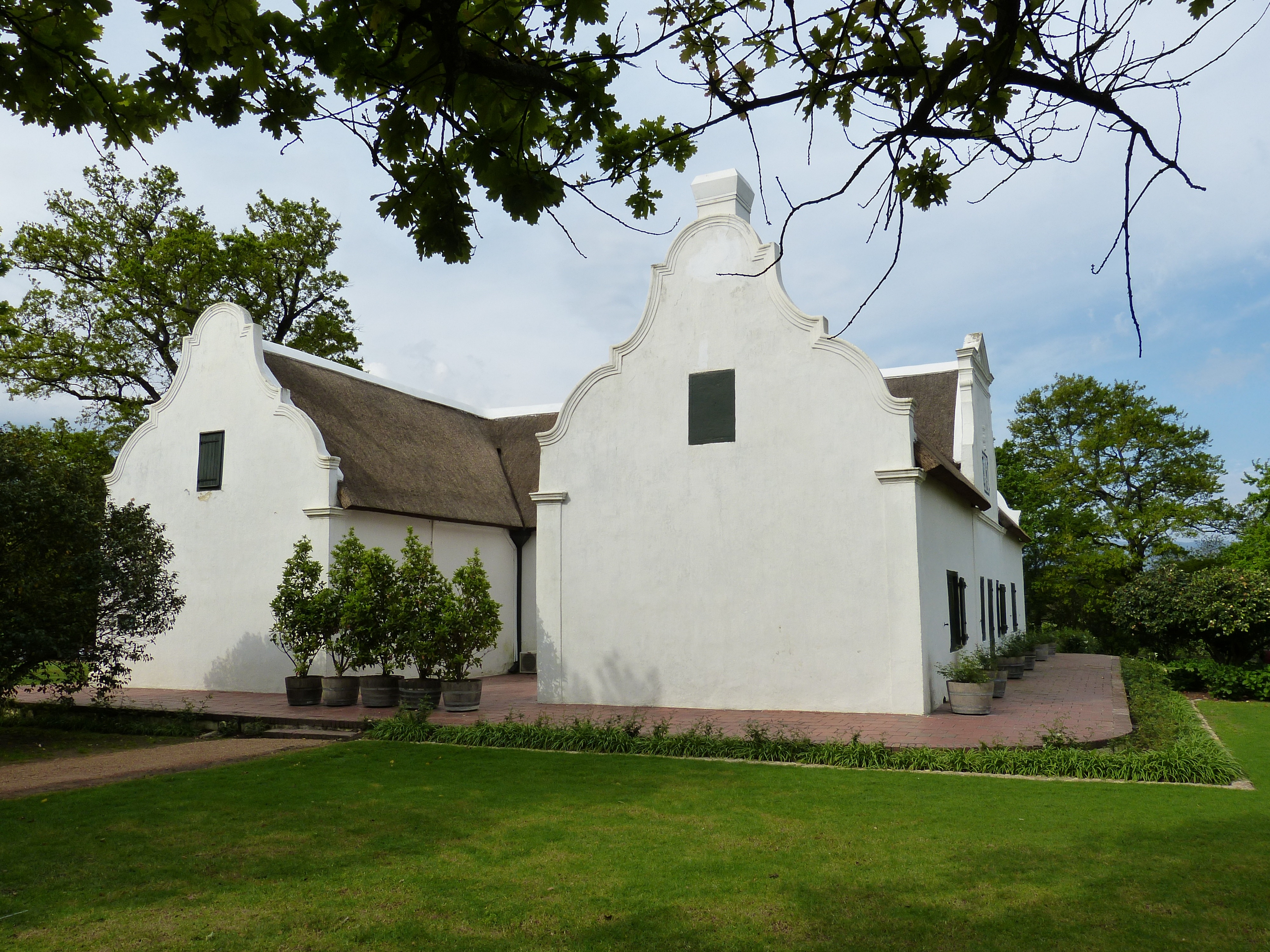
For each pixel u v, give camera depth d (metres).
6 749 12.43
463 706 14.72
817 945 4.88
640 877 6.02
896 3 3.56
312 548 17.86
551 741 11.58
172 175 31.03
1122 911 5.32
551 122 4.05
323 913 5.43
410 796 8.66
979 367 22.44
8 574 12.79
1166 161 3.06
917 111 3.24
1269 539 32.09
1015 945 4.84
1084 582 36.44
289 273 32.03
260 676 18.22
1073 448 37.59
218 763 11.02
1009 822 7.38
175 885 5.99
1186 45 2.99
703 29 3.85
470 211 4.16
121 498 20.42
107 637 15.44
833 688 13.95
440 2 3.28
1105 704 15.05
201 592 19.11
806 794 8.55
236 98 3.99
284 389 18.75
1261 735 12.77
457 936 5.04
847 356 14.34
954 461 20.41
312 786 9.20
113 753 12.05
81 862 6.55
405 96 3.78
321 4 3.56
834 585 14.10
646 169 4.45
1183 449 35.59
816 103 3.64
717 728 12.46
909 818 7.55
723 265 15.44
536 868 6.25
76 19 4.00
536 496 16.36
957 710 13.59
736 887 5.80
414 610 14.98
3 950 4.89
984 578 21.80
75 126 4.38
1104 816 7.53
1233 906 5.39
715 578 14.98
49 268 29.25
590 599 15.88
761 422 14.90
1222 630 18.72
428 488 20.70
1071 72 3.13
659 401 15.72
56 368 28.44
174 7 3.62
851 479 14.15
